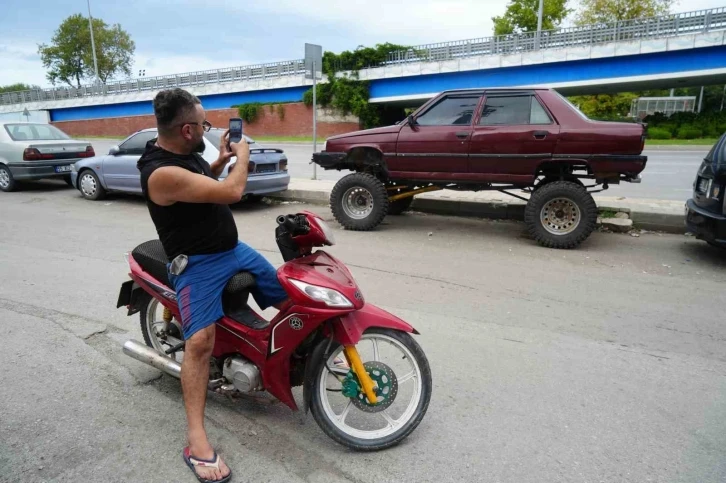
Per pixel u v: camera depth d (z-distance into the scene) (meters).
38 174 11.83
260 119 45.59
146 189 2.71
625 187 12.22
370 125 42.09
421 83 39.72
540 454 2.96
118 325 4.65
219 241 2.89
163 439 3.07
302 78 43.72
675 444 3.05
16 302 5.17
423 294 5.52
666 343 4.40
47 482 2.69
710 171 6.59
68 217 9.35
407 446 3.02
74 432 3.12
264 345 2.93
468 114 7.80
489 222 9.16
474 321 4.82
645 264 6.65
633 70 32.16
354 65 41.78
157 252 3.48
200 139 2.75
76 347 4.23
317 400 2.88
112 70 73.44
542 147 7.32
